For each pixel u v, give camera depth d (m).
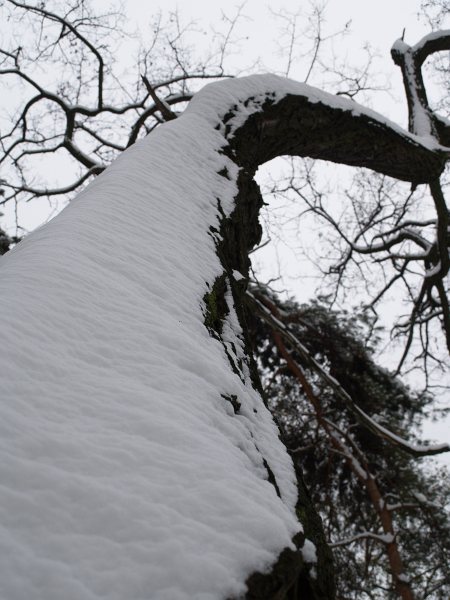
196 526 1.37
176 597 1.19
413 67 9.15
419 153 7.32
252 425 2.45
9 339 1.79
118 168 4.23
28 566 1.15
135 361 2.11
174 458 1.61
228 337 3.20
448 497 13.58
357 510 11.91
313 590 1.84
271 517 1.47
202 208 4.28
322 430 11.76
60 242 2.76
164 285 2.90
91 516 1.32
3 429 1.45
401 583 8.74
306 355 7.16
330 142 6.68
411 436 13.70
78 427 1.60
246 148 5.63
